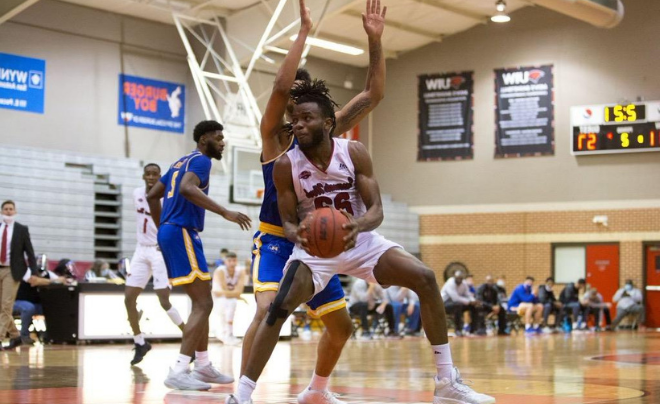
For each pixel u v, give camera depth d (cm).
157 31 2144
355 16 2167
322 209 370
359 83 2498
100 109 2030
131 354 974
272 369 746
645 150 2220
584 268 2284
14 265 1120
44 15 1941
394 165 2514
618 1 1886
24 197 1738
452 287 1791
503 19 2048
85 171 1889
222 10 2127
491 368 759
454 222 2431
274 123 415
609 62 2266
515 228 2366
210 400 456
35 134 1916
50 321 1266
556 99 2323
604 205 2266
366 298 1631
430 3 2214
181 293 1286
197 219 570
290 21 2003
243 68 2178
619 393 498
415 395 488
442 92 2453
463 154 2430
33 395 480
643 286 2216
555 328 2061
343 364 823
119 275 1595
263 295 439
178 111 2181
